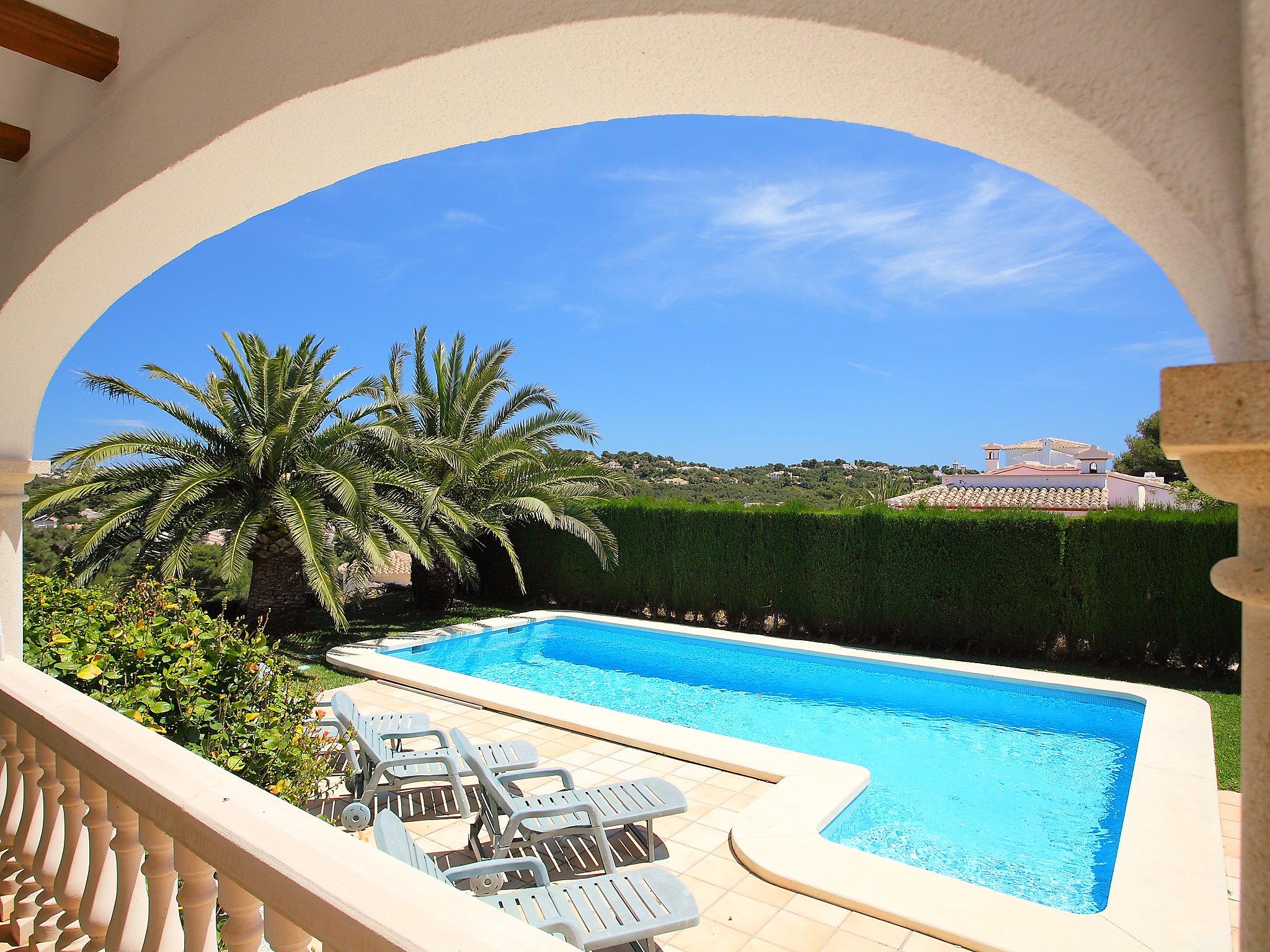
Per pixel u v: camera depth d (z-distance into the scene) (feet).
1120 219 3.82
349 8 5.83
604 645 49.01
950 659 42.39
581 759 24.77
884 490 90.27
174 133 7.49
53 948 8.61
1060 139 3.68
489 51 5.19
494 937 4.01
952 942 14.43
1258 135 2.94
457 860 17.60
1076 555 40.68
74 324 11.80
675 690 39.65
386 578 68.64
